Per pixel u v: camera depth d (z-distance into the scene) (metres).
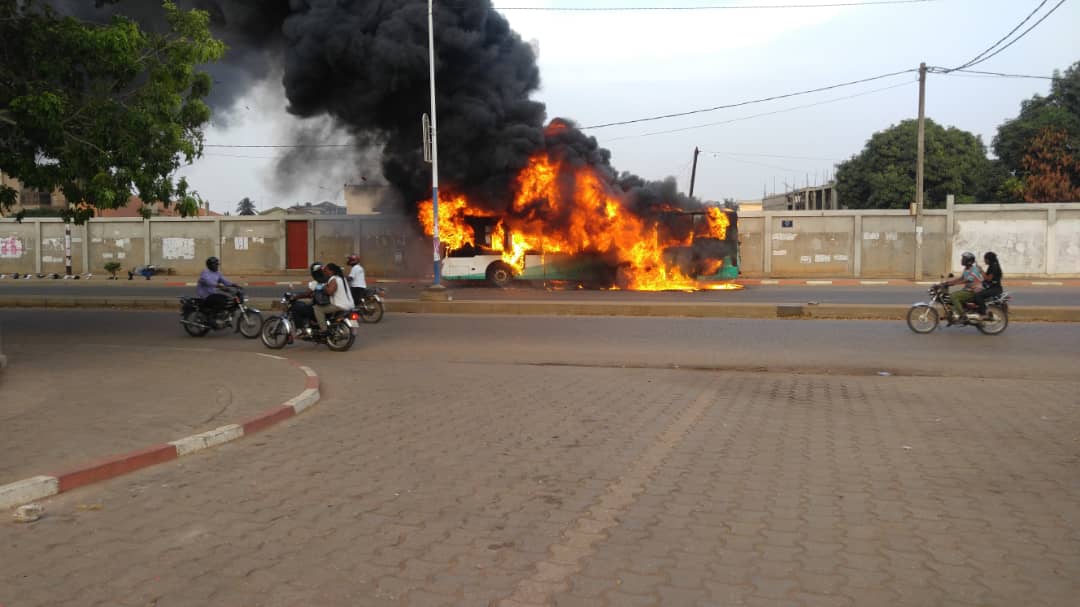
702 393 9.07
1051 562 3.98
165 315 19.06
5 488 4.77
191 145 12.75
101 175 11.58
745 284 29.16
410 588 3.66
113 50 11.52
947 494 5.16
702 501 5.02
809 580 3.76
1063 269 31.83
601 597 3.57
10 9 11.49
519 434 6.98
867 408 8.17
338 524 4.56
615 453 6.30
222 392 8.31
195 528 4.47
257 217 36.53
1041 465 5.89
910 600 3.54
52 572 3.82
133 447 5.92
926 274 32.75
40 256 38.22
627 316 17.75
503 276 26.98
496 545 4.23
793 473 5.70
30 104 10.88
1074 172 41.19
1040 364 11.06
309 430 7.12
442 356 12.29
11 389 8.33
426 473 5.70
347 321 12.72
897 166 45.16
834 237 33.31
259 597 3.55
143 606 3.45
